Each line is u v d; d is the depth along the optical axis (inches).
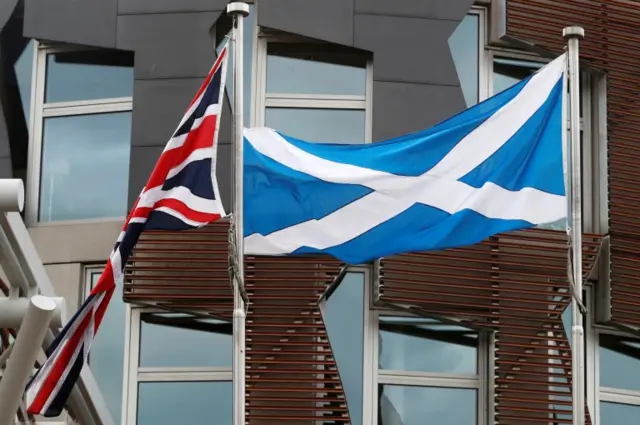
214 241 922.7
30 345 602.5
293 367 904.3
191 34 962.1
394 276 922.1
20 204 588.7
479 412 937.5
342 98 967.0
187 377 928.9
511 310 938.1
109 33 970.7
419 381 935.0
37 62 995.9
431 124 951.0
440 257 931.3
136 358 932.0
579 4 992.2
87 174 979.9
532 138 769.6
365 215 757.9
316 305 912.3
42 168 983.6
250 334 906.7
